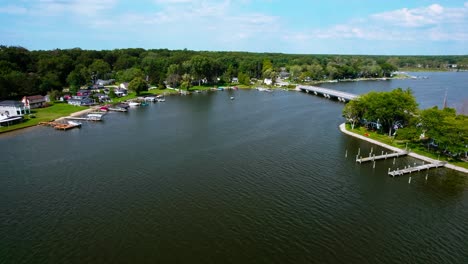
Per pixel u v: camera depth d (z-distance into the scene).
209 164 92.31
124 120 153.50
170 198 71.62
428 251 54.84
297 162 94.50
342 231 60.00
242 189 76.31
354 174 86.31
